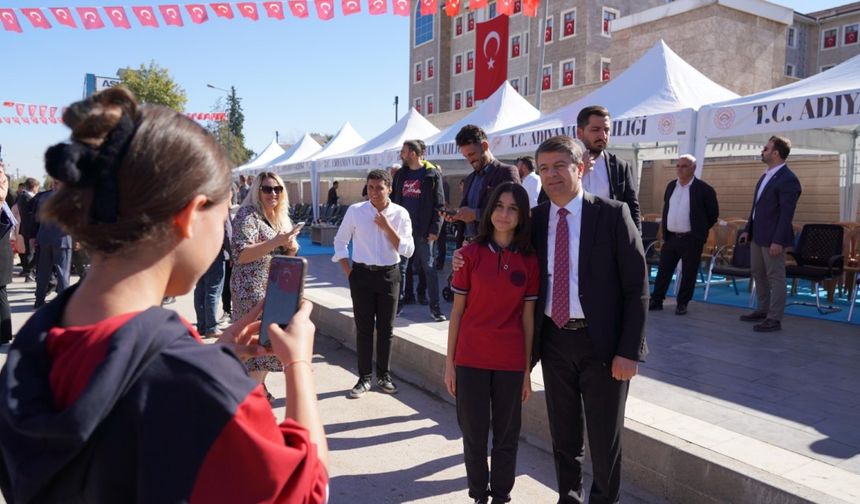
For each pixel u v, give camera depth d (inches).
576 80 1240.8
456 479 129.0
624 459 125.5
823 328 234.4
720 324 241.9
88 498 28.8
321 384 194.4
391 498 120.6
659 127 277.0
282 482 30.5
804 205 464.4
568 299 100.0
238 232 146.6
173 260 33.3
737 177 516.1
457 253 111.3
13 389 28.8
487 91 868.6
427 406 174.2
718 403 148.4
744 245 284.7
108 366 27.1
